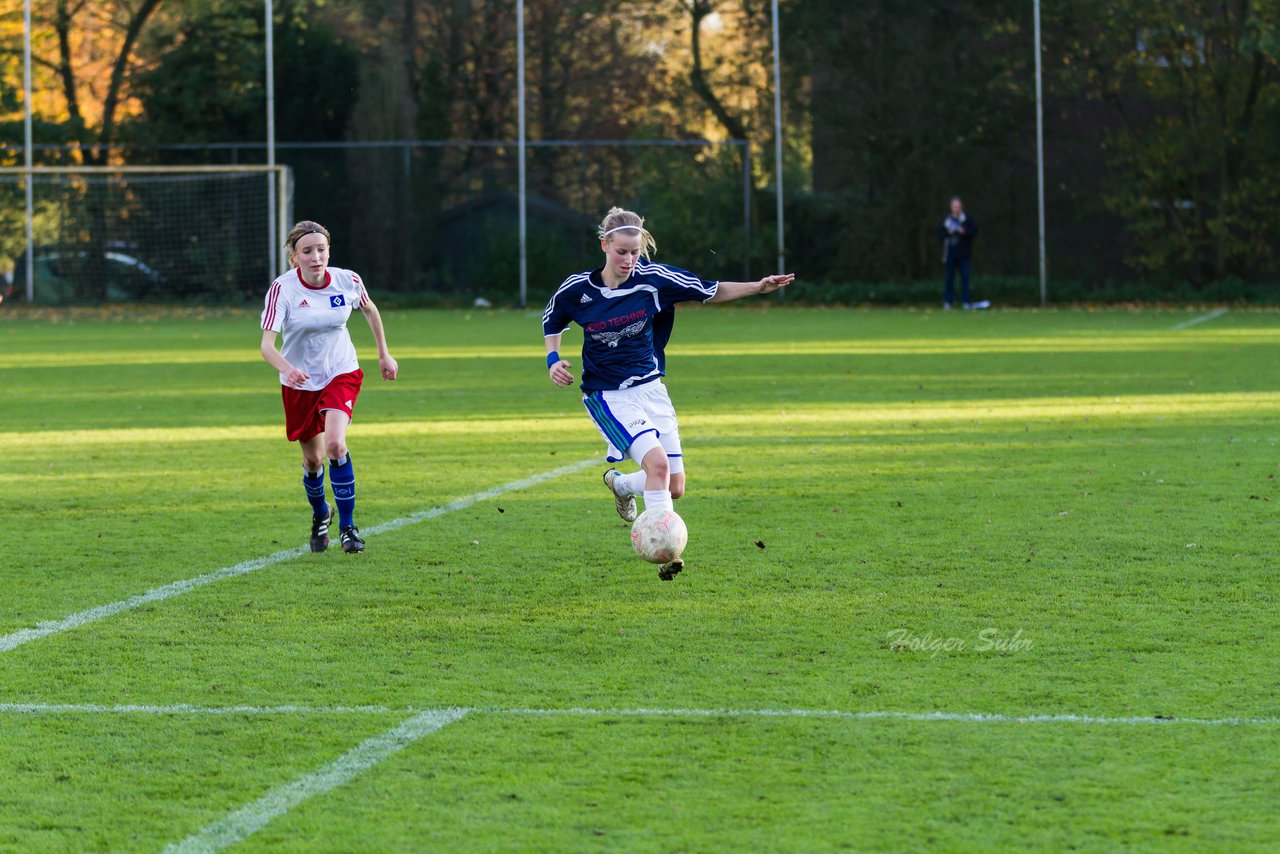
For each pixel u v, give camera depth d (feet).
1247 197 293.02
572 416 128.47
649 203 312.50
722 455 103.24
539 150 322.55
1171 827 36.96
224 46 328.90
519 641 55.52
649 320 65.26
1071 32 295.48
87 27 329.52
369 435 117.08
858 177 312.50
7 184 315.78
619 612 59.77
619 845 36.40
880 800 39.01
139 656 54.03
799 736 44.16
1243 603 59.52
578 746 43.62
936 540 73.10
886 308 298.35
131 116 330.95
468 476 96.07
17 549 74.18
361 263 325.83
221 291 321.32
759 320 266.16
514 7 360.28
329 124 337.52
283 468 101.24
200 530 79.05
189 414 133.59
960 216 286.46
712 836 36.86
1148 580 63.82
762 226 311.88
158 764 42.52
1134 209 296.71
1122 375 157.17
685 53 317.63
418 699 48.42
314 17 345.92
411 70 359.46
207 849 36.47
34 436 118.83
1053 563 67.41
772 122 313.73
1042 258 294.87
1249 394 136.77
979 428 116.06
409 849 36.35
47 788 40.73
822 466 97.81
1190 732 43.93
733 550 71.36
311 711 47.32
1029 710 46.24
